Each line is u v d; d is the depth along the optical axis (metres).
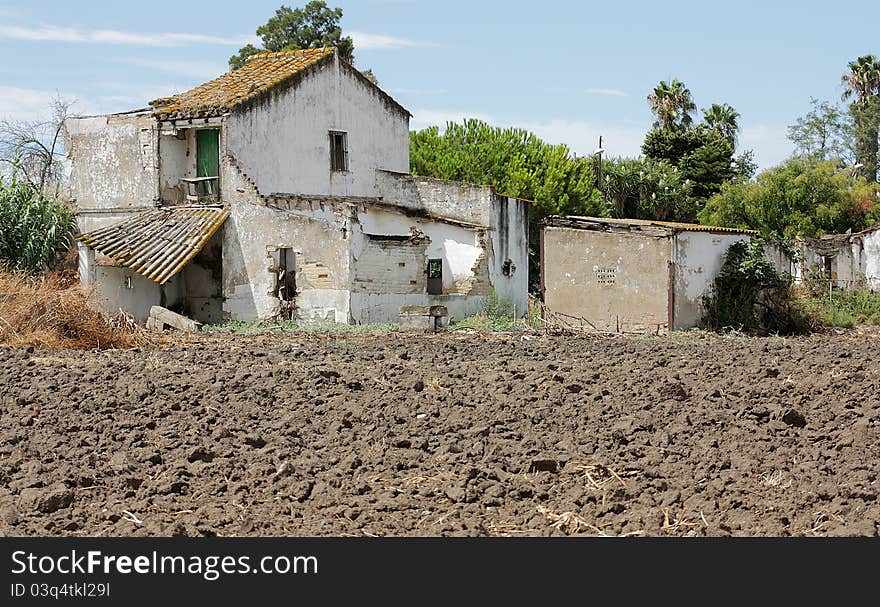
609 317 31.48
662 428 13.34
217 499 10.27
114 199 34.81
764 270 32.16
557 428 13.23
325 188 36.03
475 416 13.73
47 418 13.22
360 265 30.62
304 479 10.91
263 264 31.52
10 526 9.39
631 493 10.53
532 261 47.84
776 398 15.42
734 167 78.75
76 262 33.44
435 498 10.42
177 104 33.88
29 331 21.42
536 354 20.58
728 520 9.79
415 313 28.28
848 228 58.56
